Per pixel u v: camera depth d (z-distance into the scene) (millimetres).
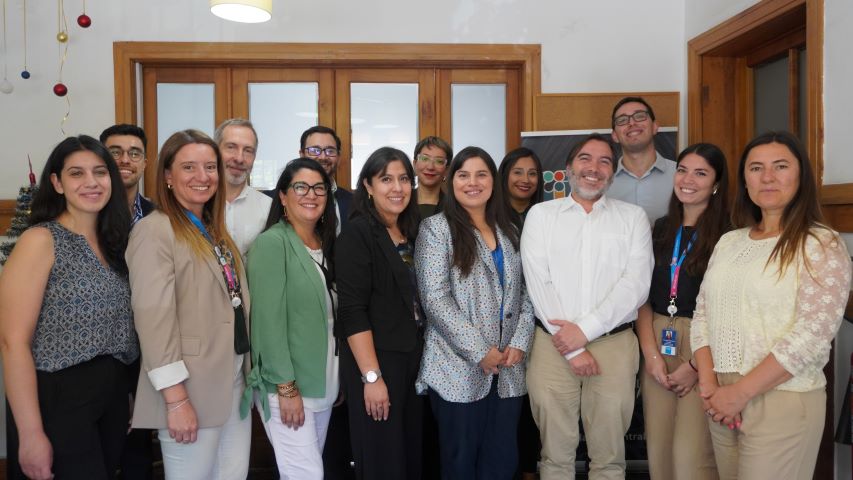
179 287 1919
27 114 3561
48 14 3553
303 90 3805
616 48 3705
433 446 2676
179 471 1938
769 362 1837
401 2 3656
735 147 3572
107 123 3594
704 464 2266
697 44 3529
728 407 1914
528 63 3686
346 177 3830
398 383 2209
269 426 2166
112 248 1958
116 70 3578
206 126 3781
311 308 2170
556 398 2400
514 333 2363
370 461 2174
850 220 2420
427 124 3840
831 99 2521
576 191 2449
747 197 2086
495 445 2350
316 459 2205
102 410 1890
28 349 1756
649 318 2465
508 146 3865
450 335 2215
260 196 2938
